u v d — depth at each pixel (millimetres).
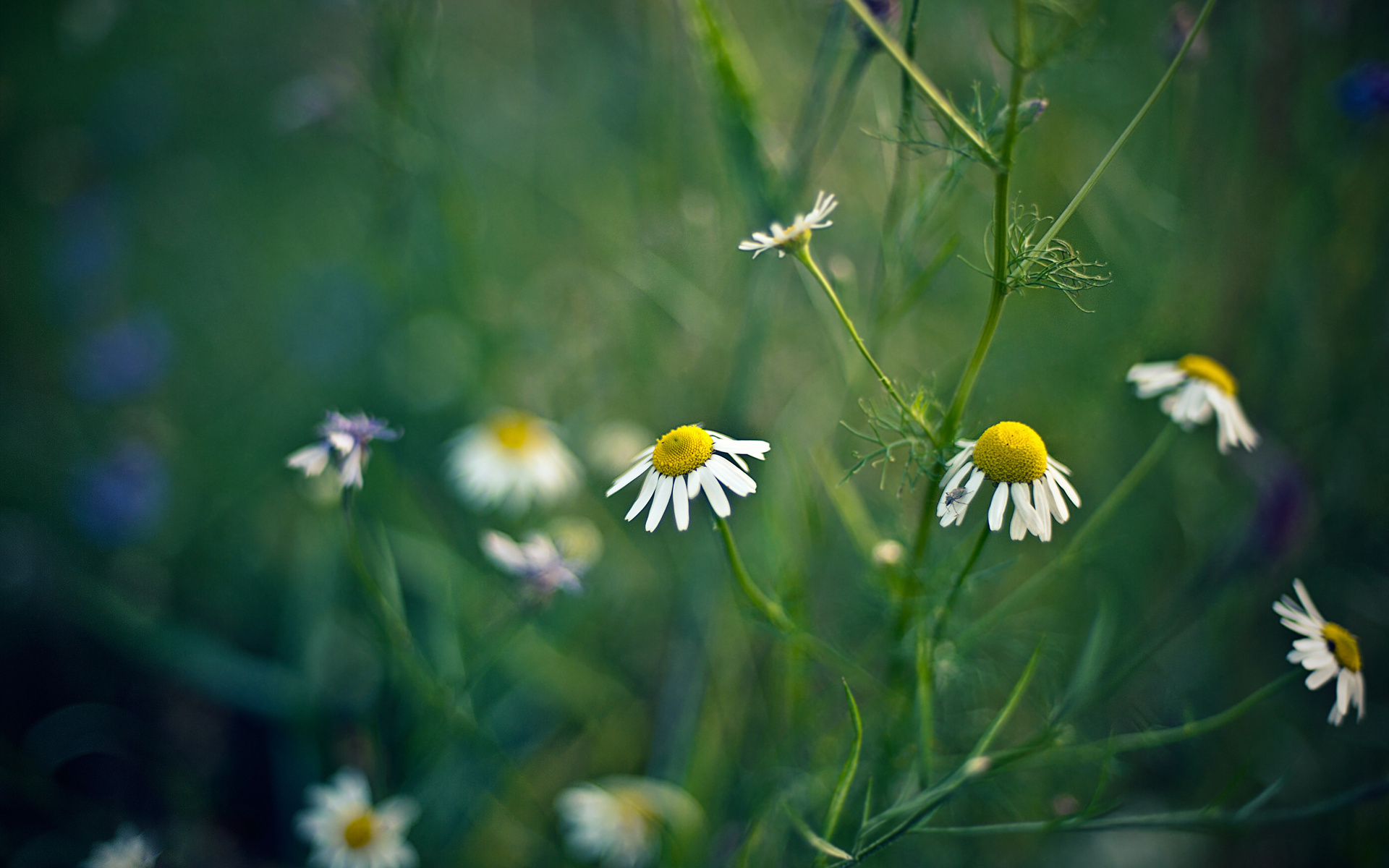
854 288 325
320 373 417
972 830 274
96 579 386
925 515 278
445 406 402
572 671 357
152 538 396
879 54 315
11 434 420
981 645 316
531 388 391
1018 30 260
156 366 424
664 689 351
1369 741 338
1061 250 271
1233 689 342
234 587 390
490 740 314
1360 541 349
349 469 292
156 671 375
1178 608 330
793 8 347
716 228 372
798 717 308
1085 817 272
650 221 376
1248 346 350
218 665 358
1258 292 349
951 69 350
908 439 275
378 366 412
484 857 337
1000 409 349
